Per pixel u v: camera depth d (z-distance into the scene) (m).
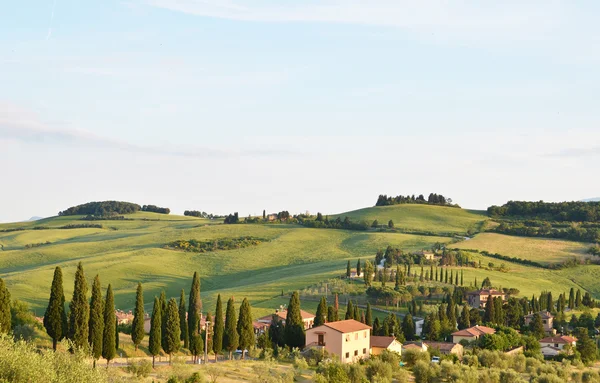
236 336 124.44
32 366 55.75
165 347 111.25
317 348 124.94
